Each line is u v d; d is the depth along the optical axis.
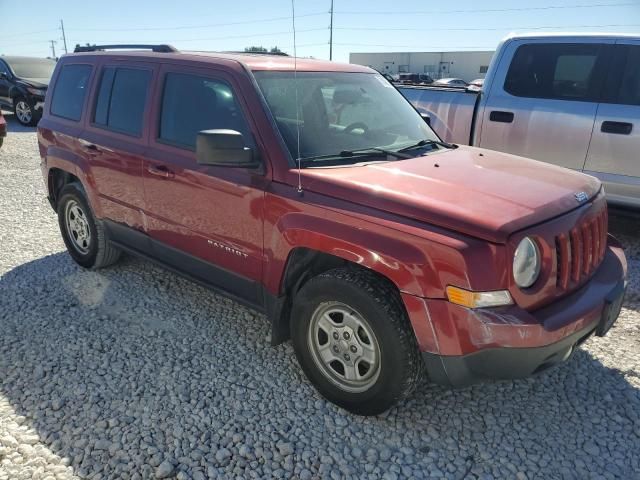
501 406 3.06
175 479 2.51
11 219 6.42
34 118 14.94
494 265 2.38
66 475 2.51
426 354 2.56
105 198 4.30
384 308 2.62
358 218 2.67
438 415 2.98
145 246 4.12
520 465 2.63
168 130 3.72
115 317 3.99
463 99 6.32
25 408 2.96
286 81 3.40
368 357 2.81
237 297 3.49
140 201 3.94
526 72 5.89
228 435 2.79
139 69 3.99
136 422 2.87
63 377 3.25
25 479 2.48
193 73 3.57
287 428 2.86
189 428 2.84
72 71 4.75
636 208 5.40
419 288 2.47
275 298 3.14
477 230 2.41
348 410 2.96
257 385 3.21
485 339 2.40
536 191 2.85
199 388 3.17
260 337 3.75
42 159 5.04
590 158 5.49
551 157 5.72
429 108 6.55
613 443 2.78
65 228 4.91
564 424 2.92
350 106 3.64
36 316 3.98
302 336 3.04
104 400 3.04
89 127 4.40
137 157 3.86
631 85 5.30
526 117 5.79
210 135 2.88
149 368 3.36
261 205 3.07
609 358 3.53
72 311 4.06
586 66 5.53
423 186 2.80
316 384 3.08
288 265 3.01
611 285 2.90
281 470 2.57
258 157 3.10
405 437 2.81
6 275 4.72
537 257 2.54
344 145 3.32
